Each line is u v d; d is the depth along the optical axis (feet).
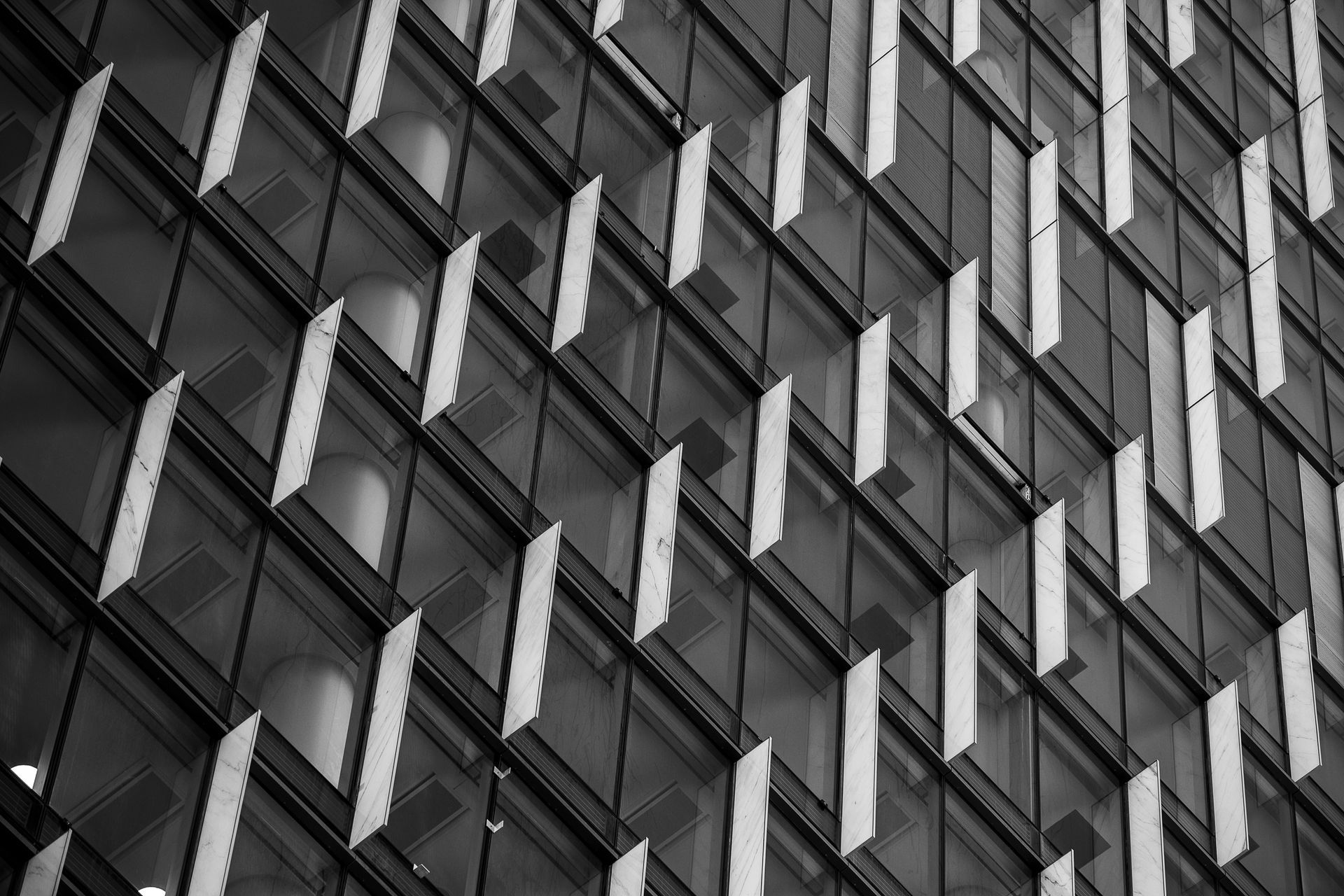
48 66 94.07
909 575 122.52
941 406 130.41
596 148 118.93
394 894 91.30
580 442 109.50
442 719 96.84
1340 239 172.14
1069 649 129.39
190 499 91.66
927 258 135.23
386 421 101.40
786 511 117.80
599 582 106.83
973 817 118.32
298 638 93.30
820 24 137.08
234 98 99.45
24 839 80.23
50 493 86.74
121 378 91.25
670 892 102.12
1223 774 132.67
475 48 114.93
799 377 122.93
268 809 88.94
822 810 110.73
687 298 119.14
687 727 106.93
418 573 99.25
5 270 88.99
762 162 128.16
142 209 94.99
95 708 84.69
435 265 107.45
